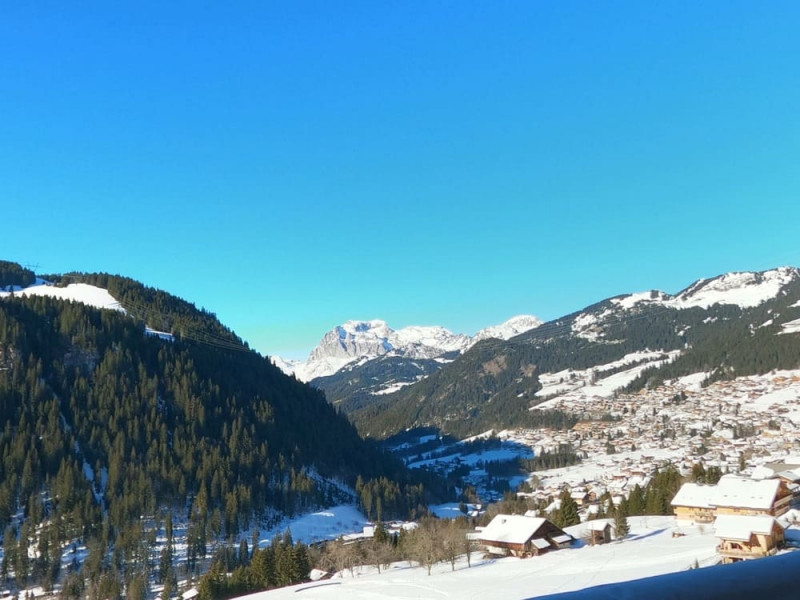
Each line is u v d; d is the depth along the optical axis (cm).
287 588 6328
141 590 7238
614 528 7200
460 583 5669
